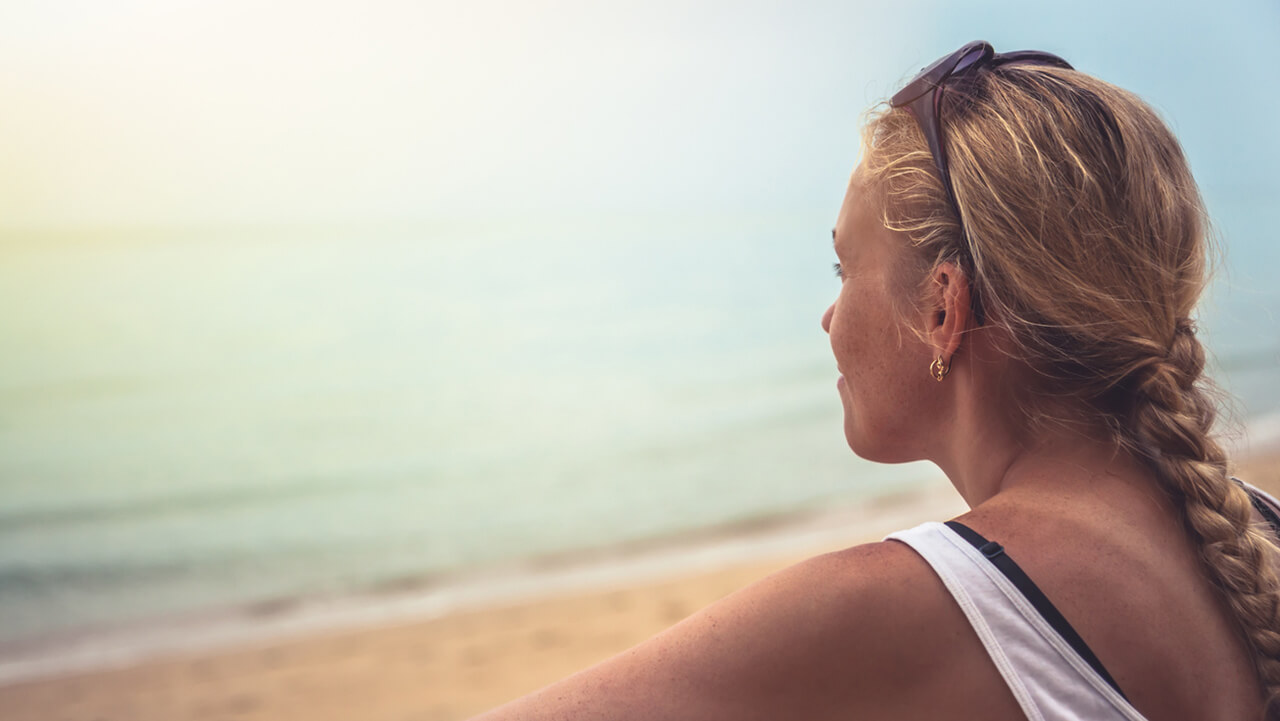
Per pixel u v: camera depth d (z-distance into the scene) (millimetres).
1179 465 740
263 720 5961
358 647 7277
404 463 16797
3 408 20359
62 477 15852
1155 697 677
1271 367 12414
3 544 12102
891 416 897
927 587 686
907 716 669
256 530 12734
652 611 7797
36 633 8359
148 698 6473
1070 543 714
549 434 18484
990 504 764
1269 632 712
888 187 875
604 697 684
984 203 778
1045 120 783
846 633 673
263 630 8203
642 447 16828
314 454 17516
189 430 19125
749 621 688
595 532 11578
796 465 14492
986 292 795
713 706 673
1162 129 820
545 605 8125
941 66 837
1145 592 706
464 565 10375
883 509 11406
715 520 11609
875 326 892
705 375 23156
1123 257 759
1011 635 668
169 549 11805
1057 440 792
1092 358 770
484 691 6242
